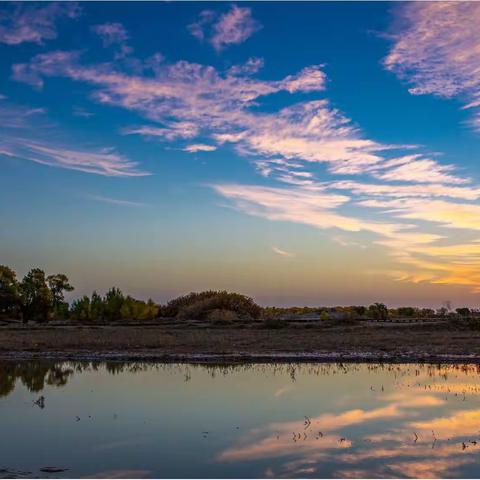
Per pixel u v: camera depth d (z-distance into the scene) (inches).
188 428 542.9
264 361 1177.4
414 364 1111.0
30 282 3230.8
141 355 1259.8
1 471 400.8
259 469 409.4
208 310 3043.8
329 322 2235.5
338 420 575.5
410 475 394.0
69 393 761.0
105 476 391.5
